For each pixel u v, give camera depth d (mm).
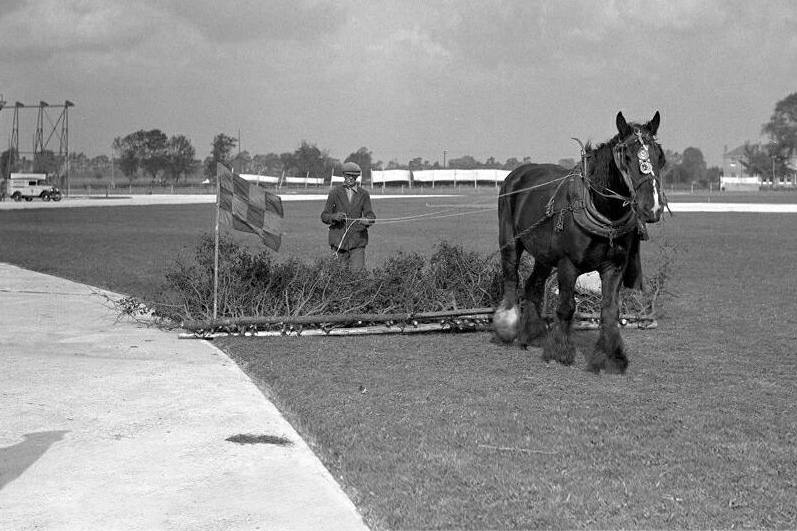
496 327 10234
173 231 32281
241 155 146125
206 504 5180
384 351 9820
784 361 9422
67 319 11961
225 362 9133
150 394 7707
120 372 8586
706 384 8273
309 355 9492
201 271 11703
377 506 5117
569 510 5043
